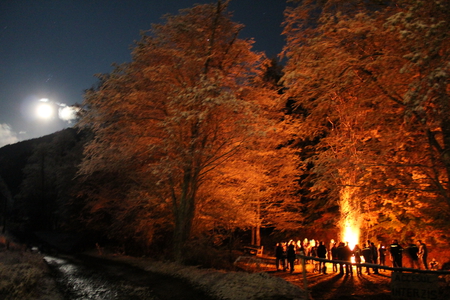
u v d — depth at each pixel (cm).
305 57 1185
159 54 1645
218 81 1479
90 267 1941
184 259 1631
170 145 1562
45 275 1623
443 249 1642
